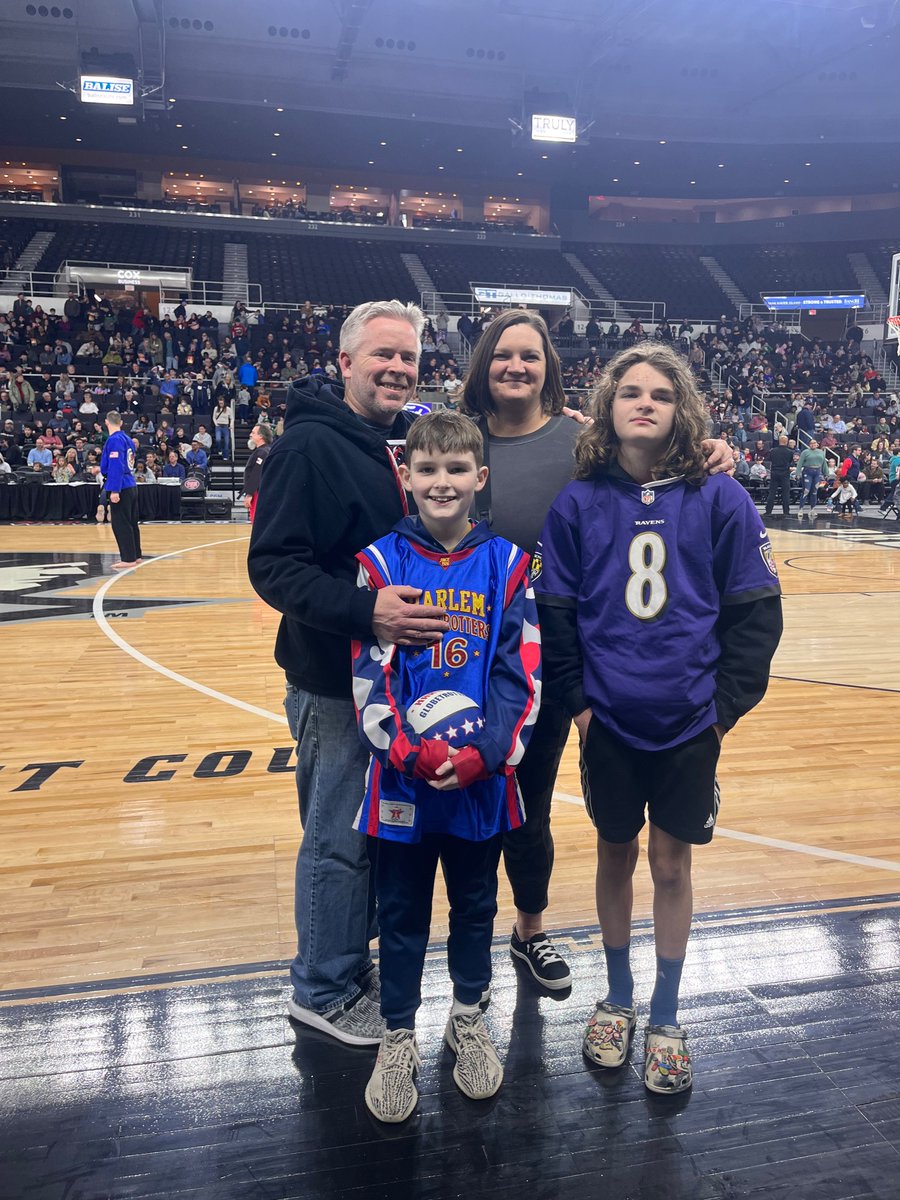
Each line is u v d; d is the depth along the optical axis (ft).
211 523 46.44
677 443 5.89
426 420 5.70
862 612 23.94
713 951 7.42
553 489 6.91
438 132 78.74
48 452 46.88
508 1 64.64
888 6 63.00
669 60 73.41
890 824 10.11
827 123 79.25
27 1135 5.44
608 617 5.93
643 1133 5.49
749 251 98.58
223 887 8.53
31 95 69.82
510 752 5.43
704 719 5.82
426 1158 5.30
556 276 88.84
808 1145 5.39
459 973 5.96
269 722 13.91
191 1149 5.35
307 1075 6.02
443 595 5.71
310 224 84.89
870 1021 6.54
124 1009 6.65
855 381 73.77
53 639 19.71
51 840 9.53
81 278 67.15
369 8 61.82
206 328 65.05
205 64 68.54
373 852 5.82
